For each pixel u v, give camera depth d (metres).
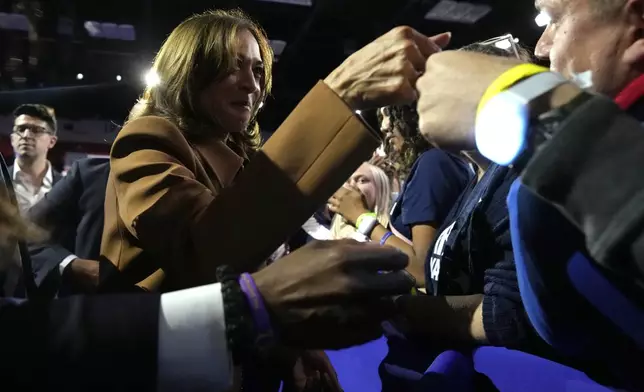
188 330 0.45
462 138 0.48
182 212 0.69
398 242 1.45
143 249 0.78
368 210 1.63
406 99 0.61
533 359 0.61
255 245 0.65
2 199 0.48
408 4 4.41
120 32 4.77
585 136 0.39
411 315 0.77
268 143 0.66
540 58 0.63
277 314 0.49
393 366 0.80
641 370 0.47
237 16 1.08
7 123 4.10
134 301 0.46
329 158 0.63
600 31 0.55
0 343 0.42
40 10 3.69
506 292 0.64
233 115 0.96
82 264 1.41
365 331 0.51
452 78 0.49
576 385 0.55
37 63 4.04
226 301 0.46
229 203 0.65
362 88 0.62
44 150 2.73
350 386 0.93
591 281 0.44
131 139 0.77
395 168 1.83
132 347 0.43
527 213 0.45
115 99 4.49
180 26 0.97
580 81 0.56
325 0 4.42
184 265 0.68
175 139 0.78
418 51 0.60
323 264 0.50
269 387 0.83
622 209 0.36
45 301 0.46
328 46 5.31
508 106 0.44
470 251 0.73
